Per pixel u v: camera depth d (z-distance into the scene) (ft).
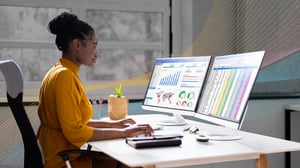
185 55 10.46
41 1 9.52
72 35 6.33
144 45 10.32
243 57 6.21
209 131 6.96
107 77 10.07
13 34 9.45
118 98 8.17
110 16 10.03
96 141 6.00
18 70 5.37
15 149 9.23
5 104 9.08
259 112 10.68
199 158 4.92
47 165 6.09
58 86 5.91
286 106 10.73
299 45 10.82
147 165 4.66
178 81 7.64
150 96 8.31
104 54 10.02
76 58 6.48
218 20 10.47
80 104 6.22
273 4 10.68
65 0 9.69
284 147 5.56
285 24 10.76
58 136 6.08
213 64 7.04
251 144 5.79
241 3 10.54
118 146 5.60
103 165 6.50
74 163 5.99
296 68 10.85
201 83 7.04
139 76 10.32
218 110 6.42
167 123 7.86
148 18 10.32
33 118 9.27
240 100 5.92
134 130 6.26
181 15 10.47
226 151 5.25
